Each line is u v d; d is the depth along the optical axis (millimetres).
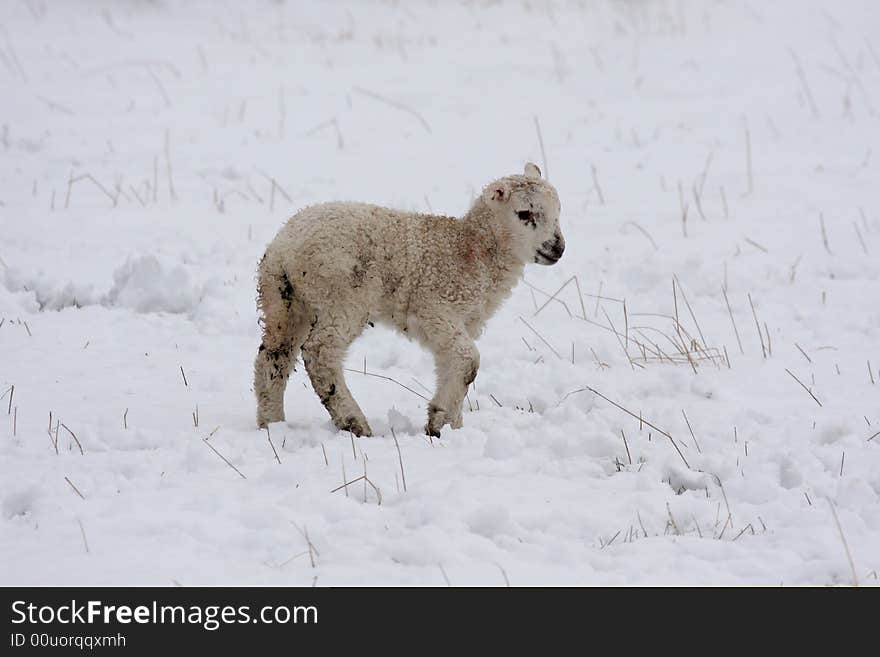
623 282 18297
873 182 22016
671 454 11414
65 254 18969
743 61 30453
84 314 16703
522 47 32844
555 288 18172
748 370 14602
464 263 12297
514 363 14859
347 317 11961
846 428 11977
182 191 22359
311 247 11695
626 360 15094
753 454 11422
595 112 27359
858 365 14570
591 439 11641
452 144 25453
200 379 14336
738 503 10422
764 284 17734
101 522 9594
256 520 9672
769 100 27344
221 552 9180
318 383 12039
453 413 12391
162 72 30500
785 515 10039
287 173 23484
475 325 12930
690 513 10039
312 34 34750
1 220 20359
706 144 24906
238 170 23375
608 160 24297
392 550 9133
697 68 30109
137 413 12906
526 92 28906
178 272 17328
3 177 22656
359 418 12156
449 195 22094
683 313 16938
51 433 12031
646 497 10289
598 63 30656
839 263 18312
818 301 17078
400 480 10688
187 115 27125
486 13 36625
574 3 37406
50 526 9539
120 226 20406
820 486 10562
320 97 28750
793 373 14398
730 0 36594
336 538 9422
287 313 12047
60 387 13773
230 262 19031
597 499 10383
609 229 20562
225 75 30422
